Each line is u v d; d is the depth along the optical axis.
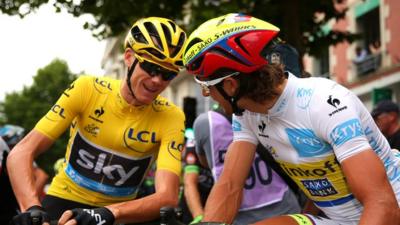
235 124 2.01
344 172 1.59
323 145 1.68
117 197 2.40
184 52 1.76
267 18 6.96
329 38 8.08
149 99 2.23
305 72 2.70
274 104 1.71
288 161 1.81
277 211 2.56
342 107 1.61
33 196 2.05
